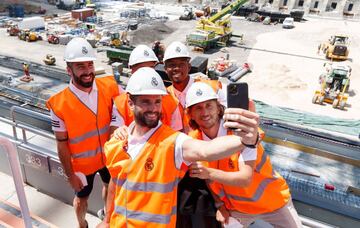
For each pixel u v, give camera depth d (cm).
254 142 202
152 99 246
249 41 4553
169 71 388
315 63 3688
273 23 5938
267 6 6994
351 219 345
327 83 2666
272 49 4178
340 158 655
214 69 3070
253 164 262
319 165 633
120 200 269
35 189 528
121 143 271
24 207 259
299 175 596
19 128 516
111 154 274
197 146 232
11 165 239
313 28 5622
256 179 295
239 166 263
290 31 5338
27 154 501
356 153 667
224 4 6562
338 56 3750
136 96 246
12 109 479
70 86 374
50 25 4959
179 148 244
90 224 466
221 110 285
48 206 493
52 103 372
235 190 293
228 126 202
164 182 249
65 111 368
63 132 380
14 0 6706
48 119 451
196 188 295
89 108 378
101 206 475
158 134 256
